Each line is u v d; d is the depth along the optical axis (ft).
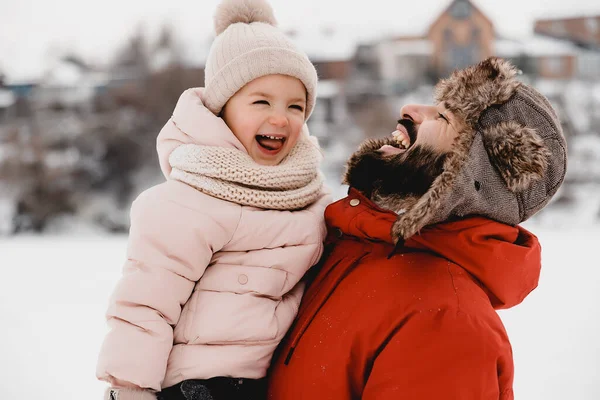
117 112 101.19
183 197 4.42
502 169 3.91
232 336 4.19
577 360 13.41
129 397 4.02
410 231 3.72
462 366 3.50
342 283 4.20
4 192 77.82
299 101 5.06
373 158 4.41
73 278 25.80
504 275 3.92
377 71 126.31
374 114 110.11
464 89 4.04
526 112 4.08
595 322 16.70
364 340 3.79
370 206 4.34
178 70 113.19
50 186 78.84
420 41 131.64
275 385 4.14
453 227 4.03
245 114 4.86
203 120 4.69
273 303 4.36
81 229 72.28
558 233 48.37
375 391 3.63
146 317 4.17
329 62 125.08
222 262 4.43
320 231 4.64
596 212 64.80
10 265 30.78
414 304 3.75
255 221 4.43
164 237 4.31
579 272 25.58
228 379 4.15
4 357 13.92
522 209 4.19
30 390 11.72
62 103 102.32
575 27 135.74
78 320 17.76
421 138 4.15
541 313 17.92
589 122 95.91
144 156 91.35
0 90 112.78
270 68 4.83
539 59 125.08
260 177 4.53
